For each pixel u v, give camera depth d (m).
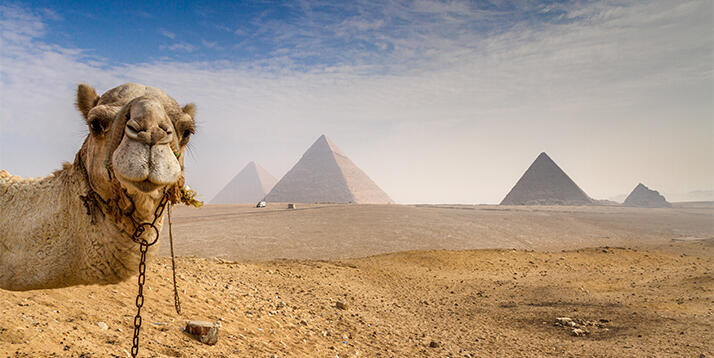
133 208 3.17
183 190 3.48
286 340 8.20
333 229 50.59
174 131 3.09
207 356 5.87
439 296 17.67
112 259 3.37
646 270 24.25
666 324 11.90
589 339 11.13
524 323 13.17
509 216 83.38
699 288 16.39
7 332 4.40
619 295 16.38
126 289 8.12
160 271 10.41
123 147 2.68
